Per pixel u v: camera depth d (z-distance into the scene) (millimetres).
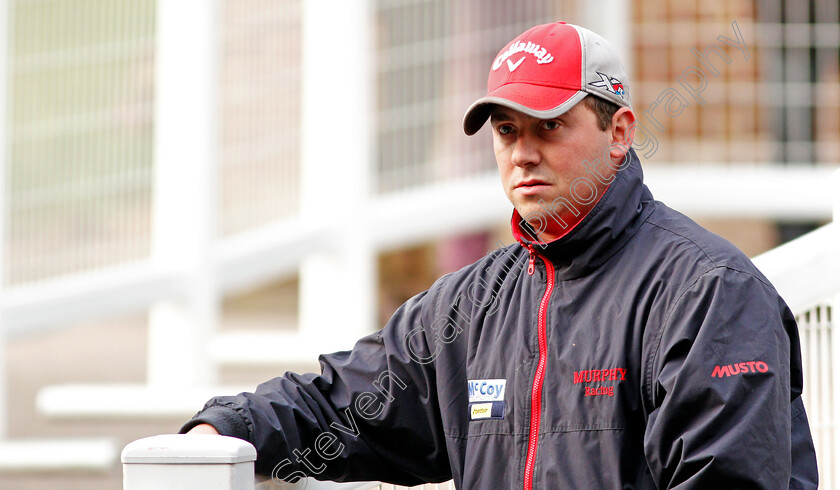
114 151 19266
